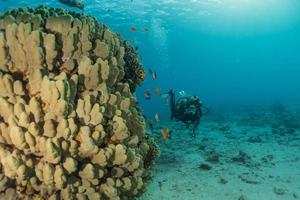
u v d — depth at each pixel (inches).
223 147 428.5
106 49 133.3
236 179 300.5
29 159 103.3
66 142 106.5
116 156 120.3
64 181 103.0
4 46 112.8
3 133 105.4
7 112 106.8
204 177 303.9
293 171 324.2
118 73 135.6
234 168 332.8
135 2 1067.9
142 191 151.3
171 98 369.1
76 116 113.2
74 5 350.0
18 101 109.0
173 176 303.1
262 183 290.8
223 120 734.5
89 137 107.8
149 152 178.7
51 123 103.3
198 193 266.1
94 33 139.2
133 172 136.1
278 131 531.2
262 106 1080.8
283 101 1323.8
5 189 111.7
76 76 114.4
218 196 261.6
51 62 117.3
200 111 377.4
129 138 135.1
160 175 303.7
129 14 1229.7
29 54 113.3
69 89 107.0
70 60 123.1
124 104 136.4
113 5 1050.7
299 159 365.1
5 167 99.0
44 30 123.1
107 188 120.6
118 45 150.6
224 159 367.6
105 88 124.9
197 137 502.9
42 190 109.7
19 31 111.3
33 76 112.4
